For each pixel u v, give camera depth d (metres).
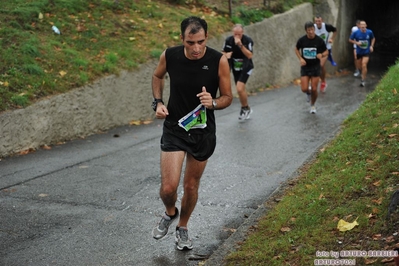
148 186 9.17
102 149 11.72
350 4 29.89
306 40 15.09
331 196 6.94
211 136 6.40
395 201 5.89
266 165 10.31
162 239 7.09
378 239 5.60
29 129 11.58
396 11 36.62
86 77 13.34
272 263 5.70
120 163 10.57
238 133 12.93
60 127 12.40
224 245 6.46
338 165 8.11
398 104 10.12
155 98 6.50
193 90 6.21
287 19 23.50
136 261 6.45
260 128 13.48
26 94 11.86
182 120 6.23
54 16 15.44
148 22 17.64
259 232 6.54
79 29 15.43
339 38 28.25
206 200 8.48
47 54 13.53
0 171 9.97
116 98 14.12
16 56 12.82
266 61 21.56
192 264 6.38
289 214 6.76
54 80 12.75
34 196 8.66
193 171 6.40
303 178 8.20
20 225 7.50
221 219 7.74
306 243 5.90
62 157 11.02
